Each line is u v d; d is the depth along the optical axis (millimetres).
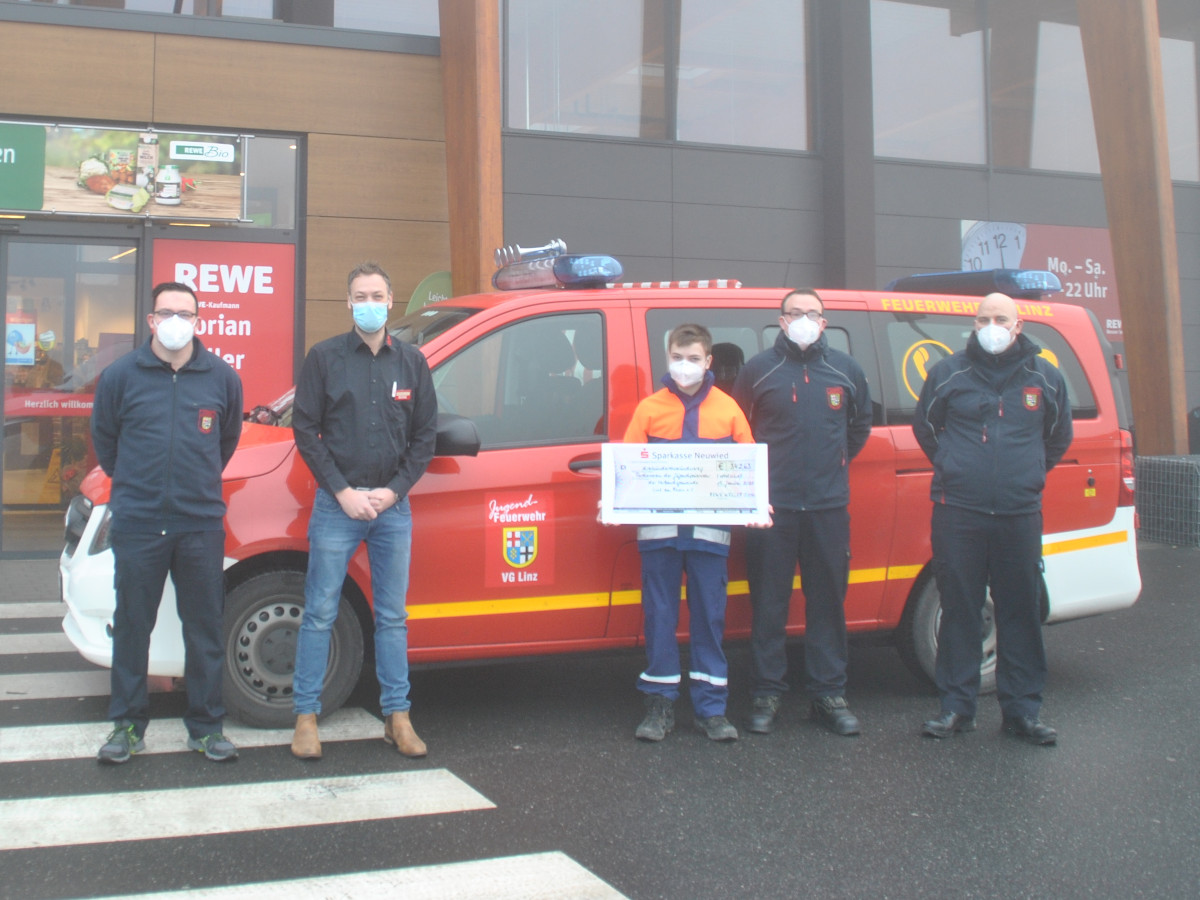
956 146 13172
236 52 10234
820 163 12547
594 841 3844
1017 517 5031
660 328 5512
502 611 5129
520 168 11375
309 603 4652
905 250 12812
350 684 5082
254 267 10383
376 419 4566
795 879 3559
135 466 4379
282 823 3957
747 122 12367
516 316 5297
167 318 4332
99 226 9977
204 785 4320
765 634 5199
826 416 5137
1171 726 5324
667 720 5094
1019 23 13438
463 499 5059
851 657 6875
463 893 3414
